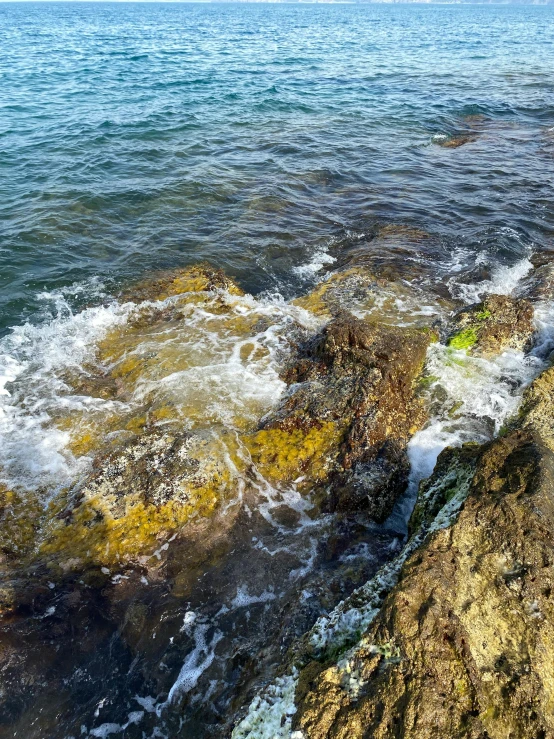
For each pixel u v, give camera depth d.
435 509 5.73
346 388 7.82
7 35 63.59
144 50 49.72
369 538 6.39
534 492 4.86
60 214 14.73
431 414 8.06
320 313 10.46
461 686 3.70
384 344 8.34
